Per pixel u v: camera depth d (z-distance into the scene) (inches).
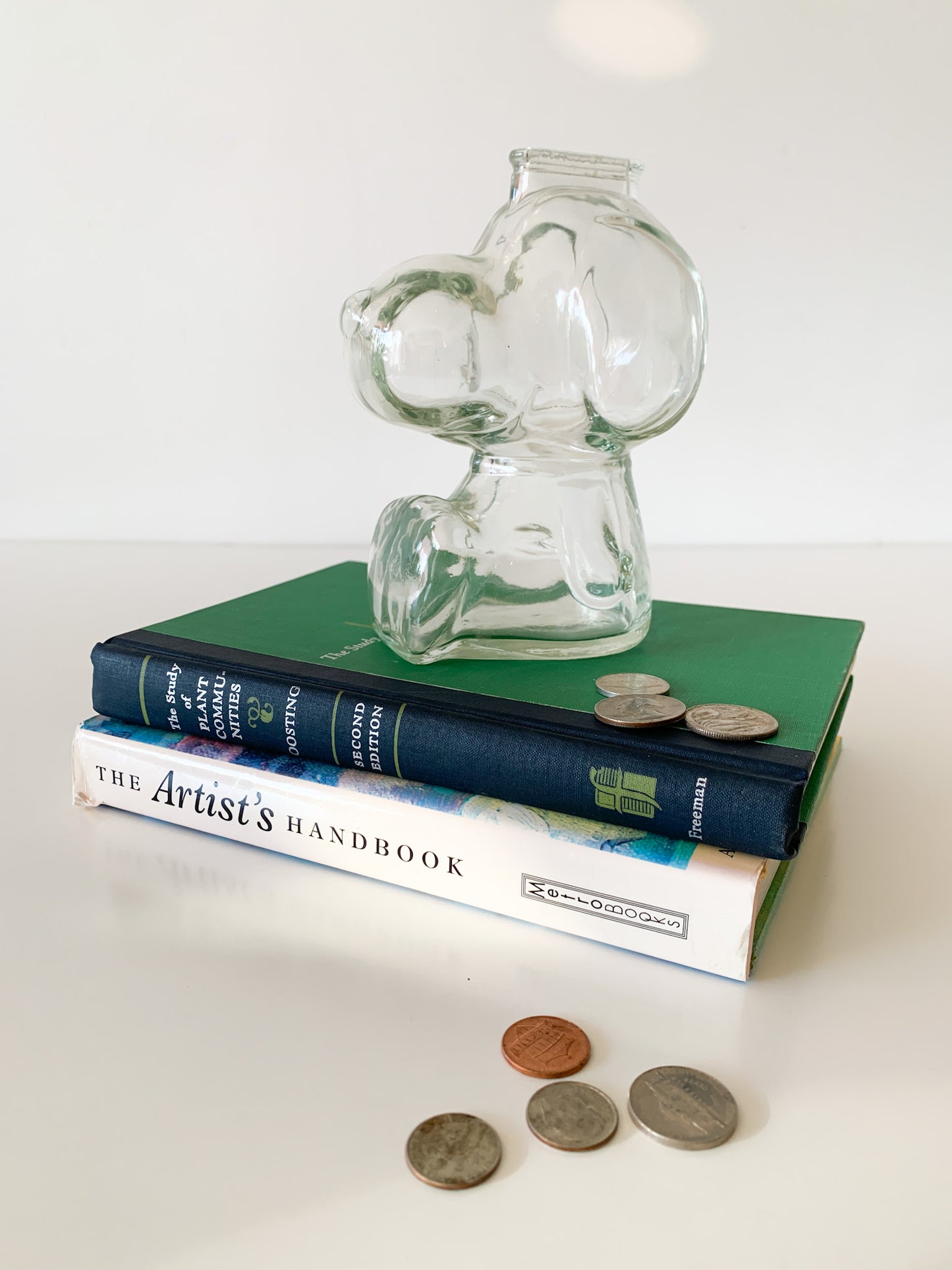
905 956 21.3
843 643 29.0
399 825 23.0
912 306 62.3
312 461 68.3
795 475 66.3
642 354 23.5
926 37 57.9
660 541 68.1
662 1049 18.5
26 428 68.8
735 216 62.1
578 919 21.6
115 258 65.6
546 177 24.4
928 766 31.3
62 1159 16.1
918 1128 16.8
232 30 61.4
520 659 26.9
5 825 26.4
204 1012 19.5
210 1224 15.0
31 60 62.5
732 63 59.7
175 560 61.8
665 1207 15.3
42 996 19.9
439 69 61.2
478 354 23.4
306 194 63.7
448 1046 18.6
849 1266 14.3
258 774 24.6
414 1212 15.2
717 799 19.9
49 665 39.5
